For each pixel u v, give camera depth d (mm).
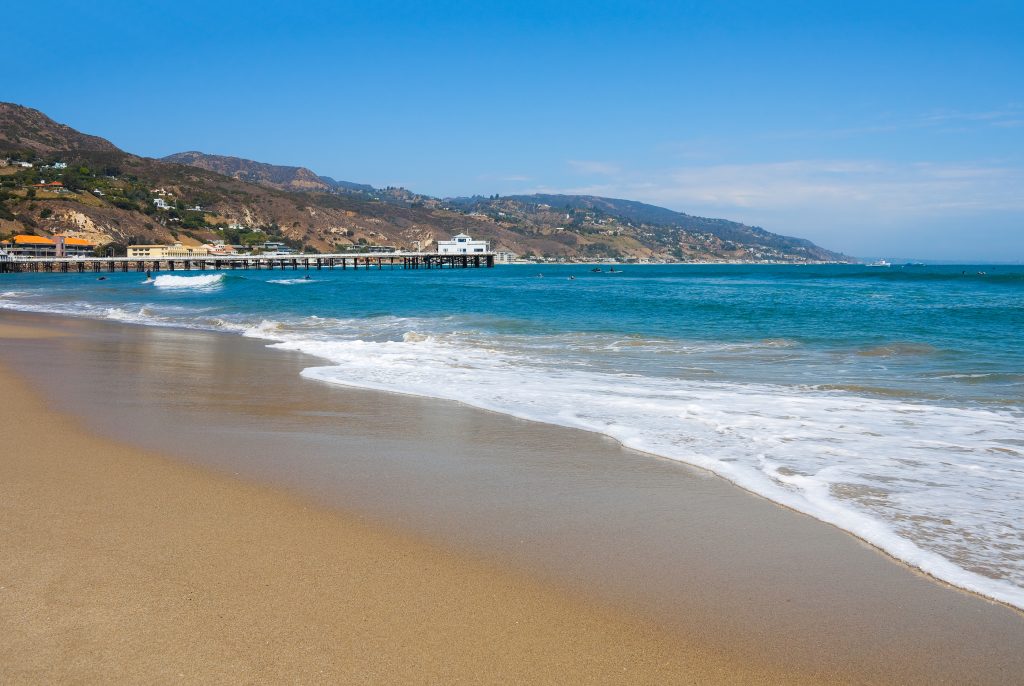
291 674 2986
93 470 5887
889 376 11453
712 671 3098
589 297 36250
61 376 11203
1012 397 9555
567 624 3469
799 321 21516
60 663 3018
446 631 3371
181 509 4969
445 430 7688
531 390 10125
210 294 38906
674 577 4023
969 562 4242
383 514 4996
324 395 9758
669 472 6133
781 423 7945
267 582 3832
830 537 4648
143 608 3502
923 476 5945
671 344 16047
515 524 4848
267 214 189750
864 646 3316
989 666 3164
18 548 4195
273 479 5789
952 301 31234
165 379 11031
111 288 48656
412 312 25766
